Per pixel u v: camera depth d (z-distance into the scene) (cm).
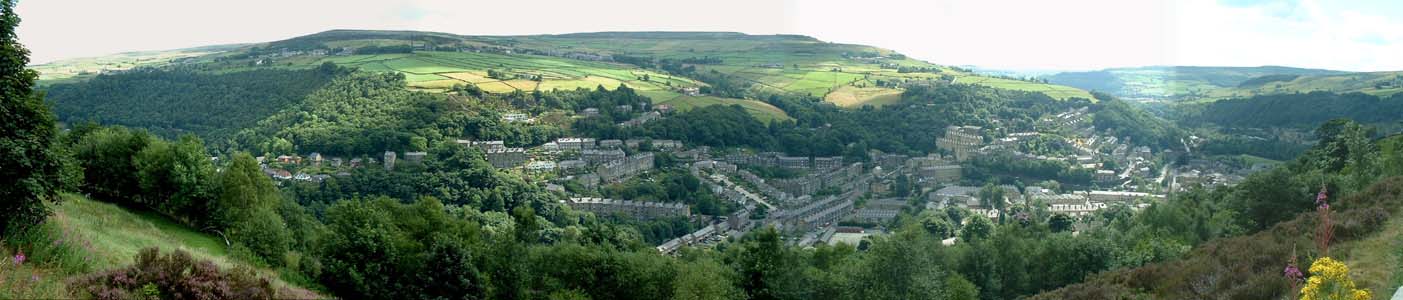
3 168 5422
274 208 11138
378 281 7381
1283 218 10844
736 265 10731
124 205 9894
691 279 8925
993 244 11975
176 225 9388
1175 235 12556
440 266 7450
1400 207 7712
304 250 9988
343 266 7319
